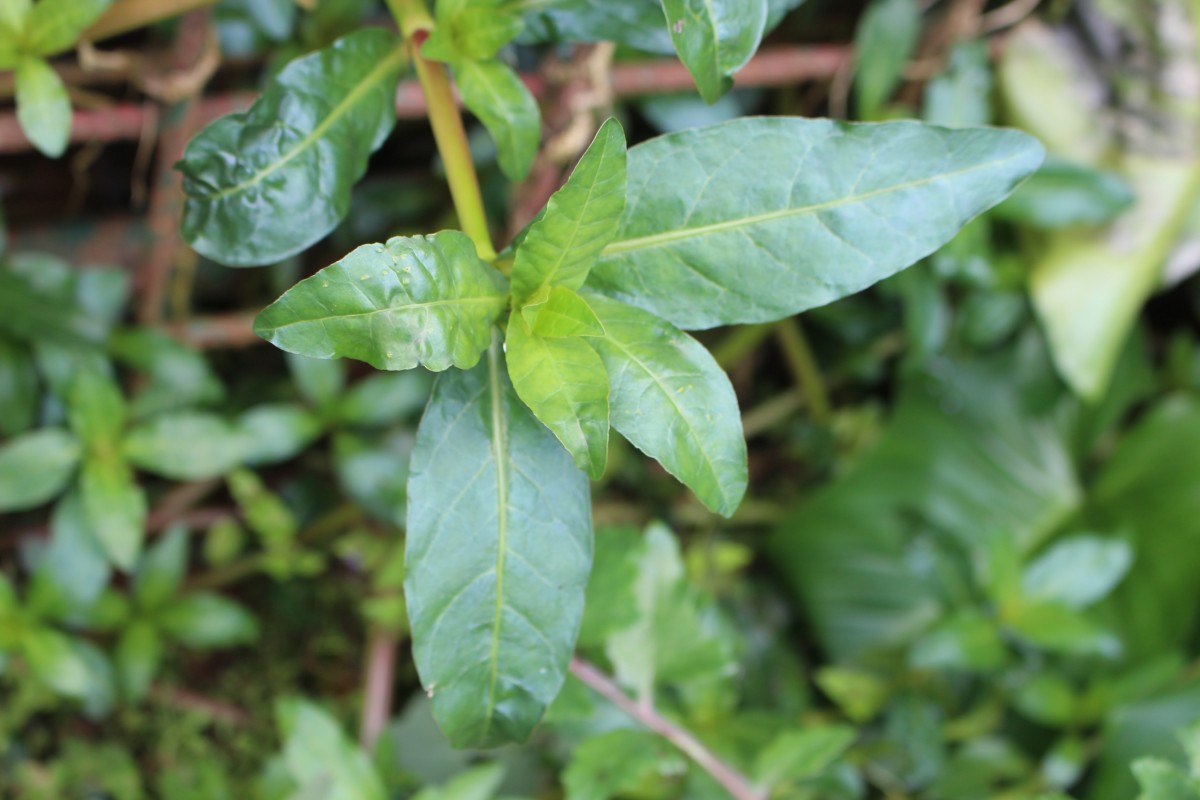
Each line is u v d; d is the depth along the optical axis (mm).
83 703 783
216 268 859
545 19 596
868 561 946
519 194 746
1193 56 825
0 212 725
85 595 733
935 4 871
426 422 555
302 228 589
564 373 547
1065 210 827
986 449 983
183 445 737
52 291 725
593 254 550
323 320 524
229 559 857
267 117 583
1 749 760
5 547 815
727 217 562
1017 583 771
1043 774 818
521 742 568
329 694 876
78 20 604
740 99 893
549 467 561
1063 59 851
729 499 552
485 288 548
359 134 592
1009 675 806
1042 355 958
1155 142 840
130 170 842
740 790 667
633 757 659
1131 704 804
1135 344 1001
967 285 906
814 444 1026
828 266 561
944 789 836
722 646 684
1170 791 620
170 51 712
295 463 896
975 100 840
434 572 554
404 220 883
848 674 873
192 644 773
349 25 729
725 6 549
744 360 1032
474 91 587
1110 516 984
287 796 701
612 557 682
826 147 560
